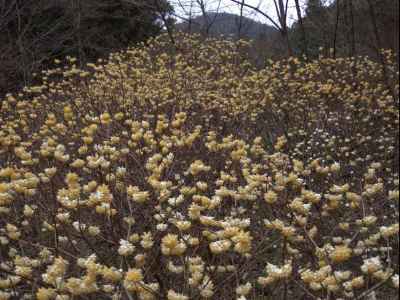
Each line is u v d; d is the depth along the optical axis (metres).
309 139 6.43
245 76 8.72
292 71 9.19
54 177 3.29
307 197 2.49
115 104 6.29
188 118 5.91
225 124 6.18
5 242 2.60
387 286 2.37
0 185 2.68
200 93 7.08
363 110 7.43
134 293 2.09
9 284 2.24
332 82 8.42
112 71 8.64
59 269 2.02
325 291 2.19
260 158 4.73
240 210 2.84
